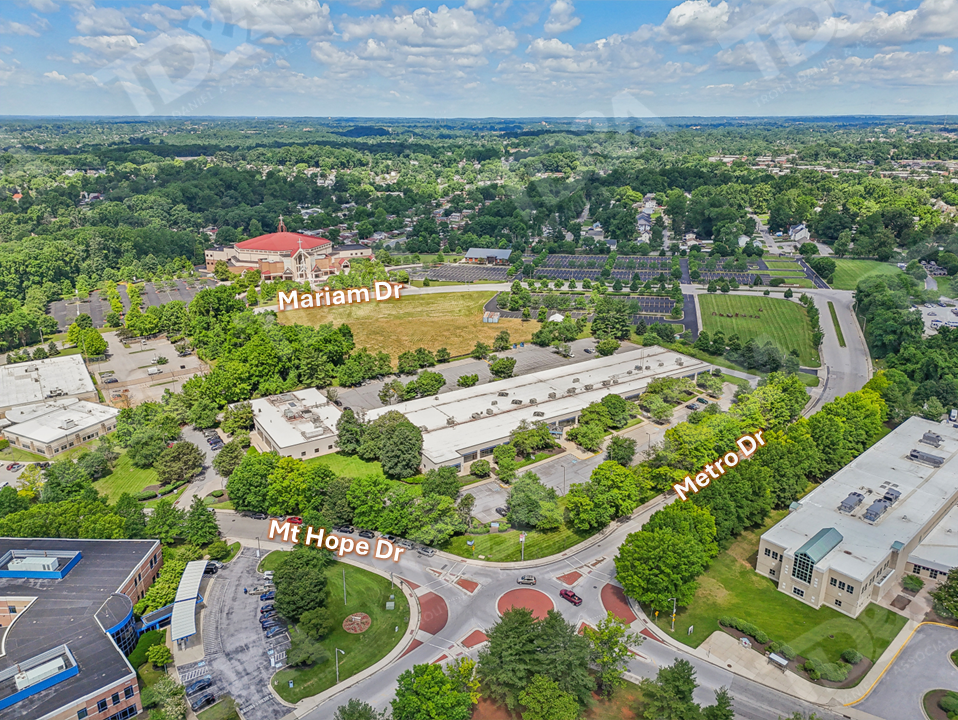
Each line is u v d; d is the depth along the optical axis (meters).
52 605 97.81
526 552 119.25
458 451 145.00
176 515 119.94
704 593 109.00
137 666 93.56
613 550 120.44
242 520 129.75
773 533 113.94
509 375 195.12
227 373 178.25
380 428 151.75
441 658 94.25
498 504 133.75
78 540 114.69
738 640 98.31
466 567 115.12
